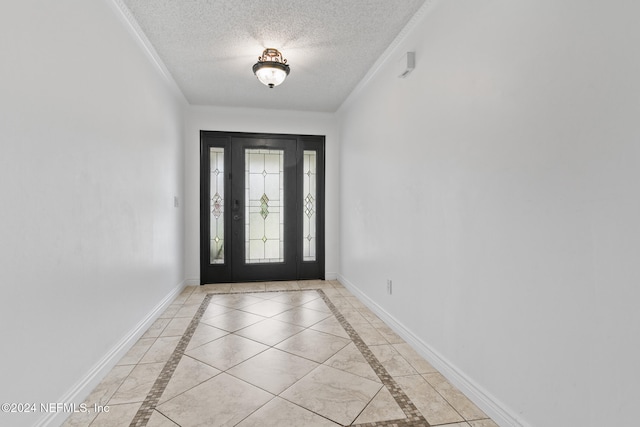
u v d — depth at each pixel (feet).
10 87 4.08
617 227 3.41
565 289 3.98
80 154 5.58
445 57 6.47
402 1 6.96
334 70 10.36
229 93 12.42
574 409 3.88
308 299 11.89
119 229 7.09
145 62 8.70
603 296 3.55
